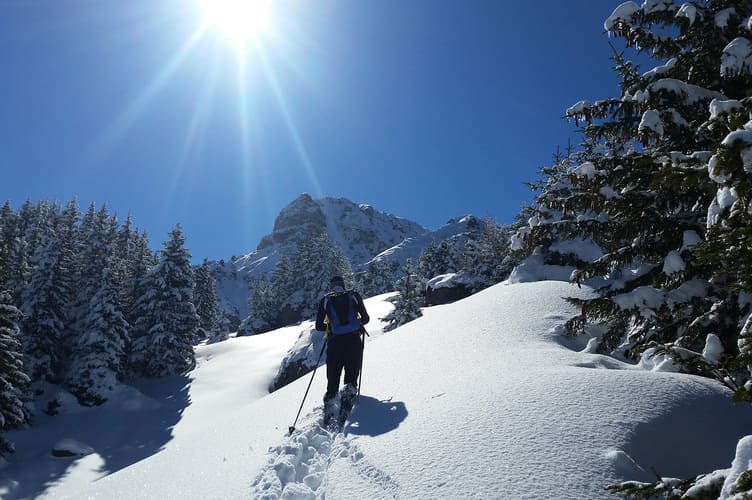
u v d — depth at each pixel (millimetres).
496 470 2855
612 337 5742
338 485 3234
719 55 5590
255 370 39250
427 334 7840
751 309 4285
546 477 2729
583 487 2635
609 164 5668
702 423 3479
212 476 4223
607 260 5621
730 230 2664
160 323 39656
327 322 5949
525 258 12906
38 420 30047
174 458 5492
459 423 3602
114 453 26453
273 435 4961
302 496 3279
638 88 6082
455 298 29984
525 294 8367
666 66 5945
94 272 39562
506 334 6457
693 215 5289
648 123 5219
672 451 3174
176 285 42125
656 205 5332
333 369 5578
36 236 52250
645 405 3533
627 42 6352
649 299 4988
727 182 2621
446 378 5105
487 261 32812
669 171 3156
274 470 3781
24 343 33281
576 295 7953
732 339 4402
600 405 3537
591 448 2998
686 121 5543
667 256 4934
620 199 5320
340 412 4918
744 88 5480
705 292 4828
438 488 2814
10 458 25234
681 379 4047
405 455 3332
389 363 6898
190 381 37938
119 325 35125
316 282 71375
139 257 46344
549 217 10188
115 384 33656
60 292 36031
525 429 3281
